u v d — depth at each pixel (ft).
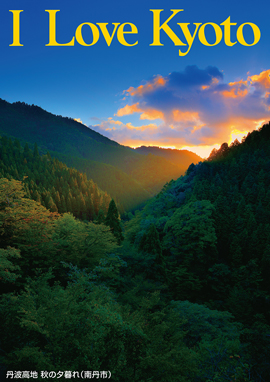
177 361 29.01
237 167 242.58
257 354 33.32
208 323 58.49
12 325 31.96
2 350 29.84
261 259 135.23
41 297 33.01
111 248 74.28
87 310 29.12
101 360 25.95
